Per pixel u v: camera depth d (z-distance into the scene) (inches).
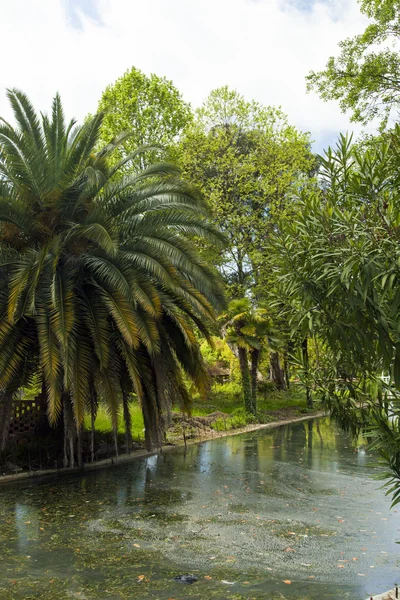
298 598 223.6
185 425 821.2
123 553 281.4
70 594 228.7
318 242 174.9
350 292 170.1
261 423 983.0
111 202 543.5
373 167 174.9
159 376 560.7
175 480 474.6
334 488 441.4
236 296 1318.9
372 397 204.7
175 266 548.1
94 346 510.9
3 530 321.7
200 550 286.5
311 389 218.1
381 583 240.4
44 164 525.0
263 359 1417.3
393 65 689.6
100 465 550.0
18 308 464.1
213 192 1293.1
